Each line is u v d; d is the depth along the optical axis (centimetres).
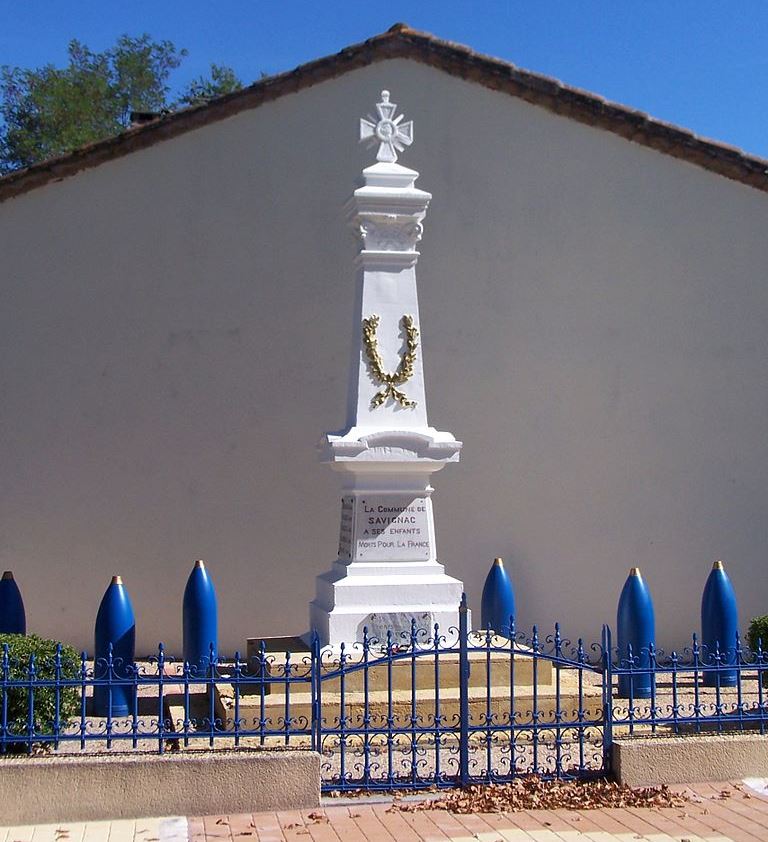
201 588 1016
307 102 1339
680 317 1380
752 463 1380
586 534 1348
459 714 823
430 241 1348
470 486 1335
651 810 749
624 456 1360
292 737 859
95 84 3222
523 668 977
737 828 713
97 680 763
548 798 760
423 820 725
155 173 1311
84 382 1289
